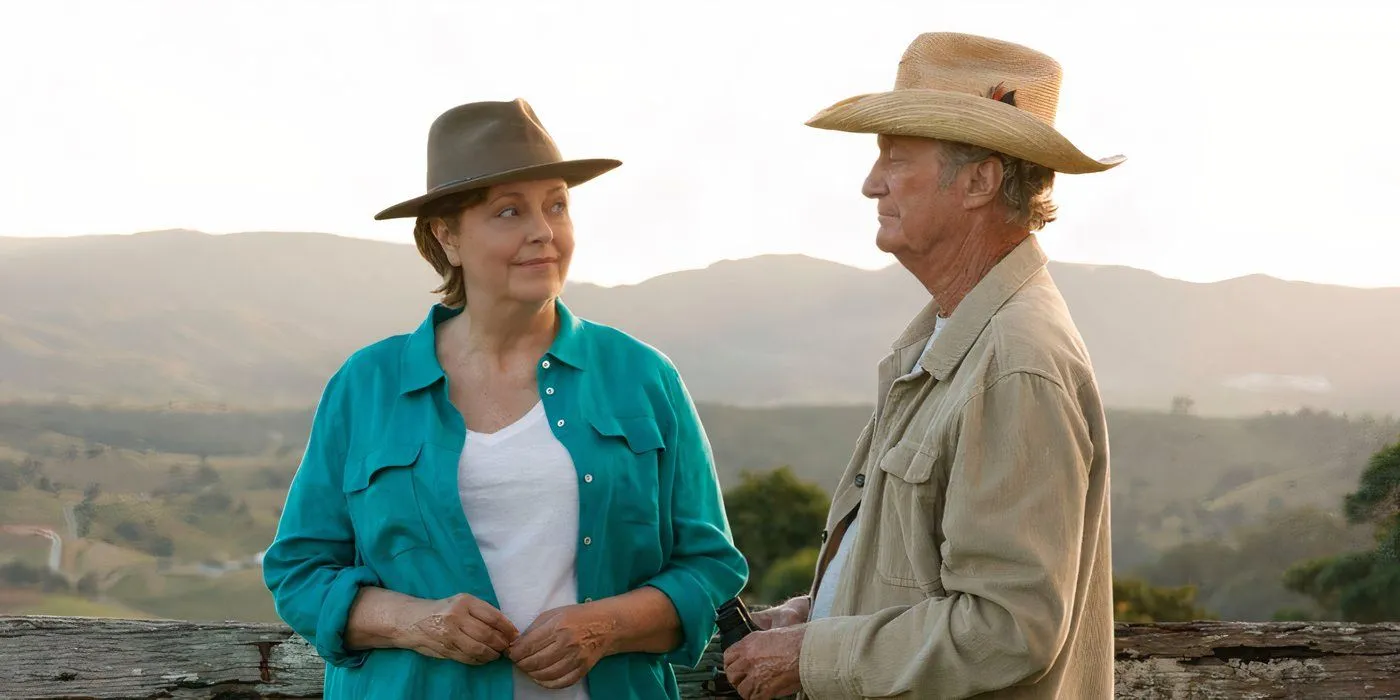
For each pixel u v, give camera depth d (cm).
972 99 196
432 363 228
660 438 230
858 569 209
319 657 254
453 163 220
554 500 221
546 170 214
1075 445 187
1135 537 5234
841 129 215
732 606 220
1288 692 254
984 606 185
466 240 222
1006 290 203
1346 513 2569
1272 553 4216
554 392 227
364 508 222
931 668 187
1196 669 255
